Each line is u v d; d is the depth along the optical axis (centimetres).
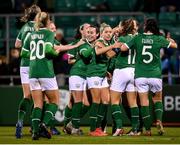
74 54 3394
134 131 3319
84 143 2814
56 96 2972
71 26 4891
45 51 2914
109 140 2984
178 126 4138
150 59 3234
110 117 4156
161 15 4956
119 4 5219
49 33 2936
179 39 4847
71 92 3406
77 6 5266
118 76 3247
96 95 3338
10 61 4550
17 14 4753
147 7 4969
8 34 4709
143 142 2866
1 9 5031
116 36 3356
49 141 2912
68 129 3434
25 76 3191
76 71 3372
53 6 5219
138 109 3312
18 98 4241
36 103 2953
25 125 4194
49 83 2938
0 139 3031
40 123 3019
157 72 3253
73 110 3391
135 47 3238
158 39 3234
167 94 4141
